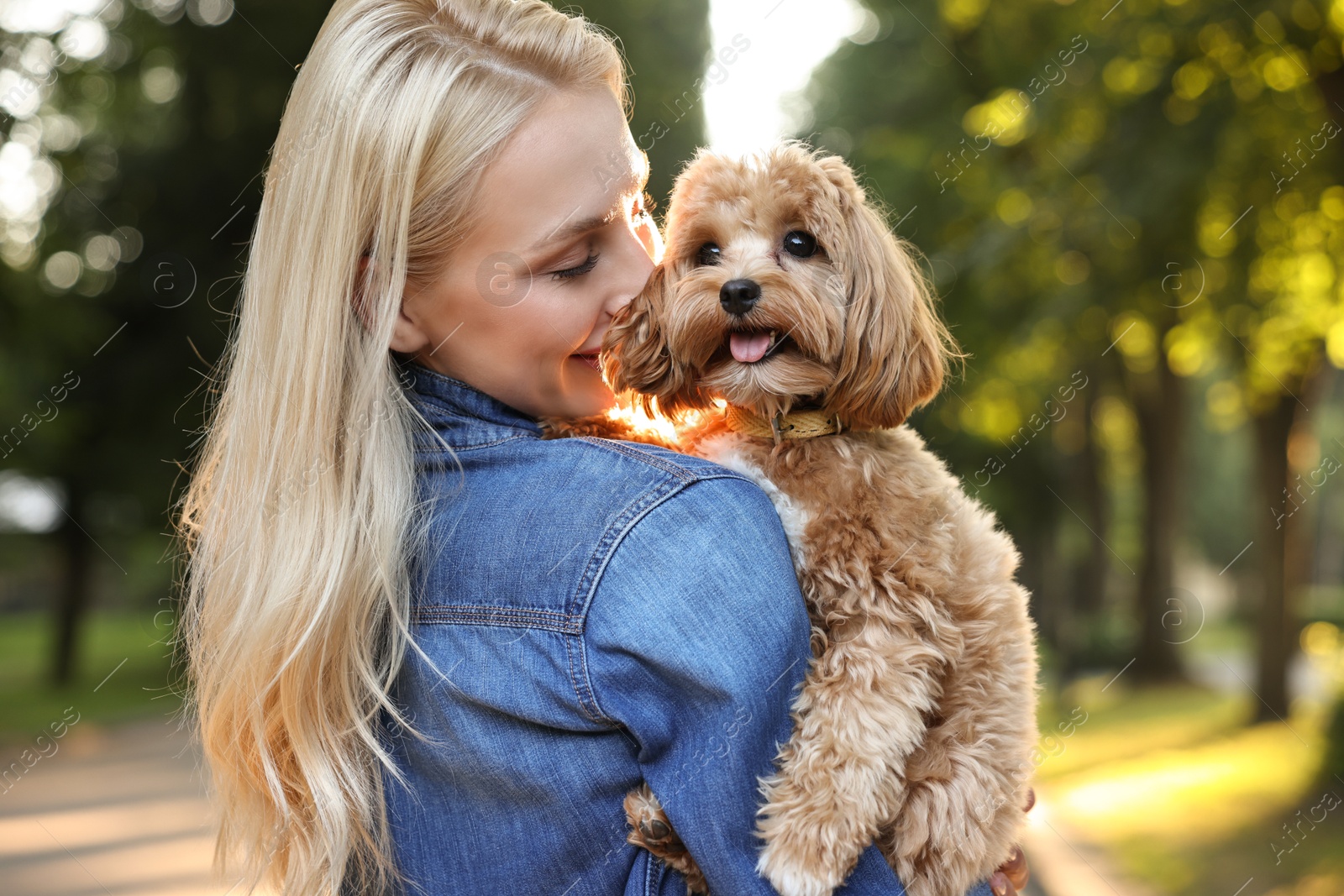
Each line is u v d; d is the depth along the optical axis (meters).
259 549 1.63
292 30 13.62
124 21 13.64
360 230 1.63
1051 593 20.50
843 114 14.44
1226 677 18.80
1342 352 12.75
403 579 1.61
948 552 1.89
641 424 2.10
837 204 2.17
